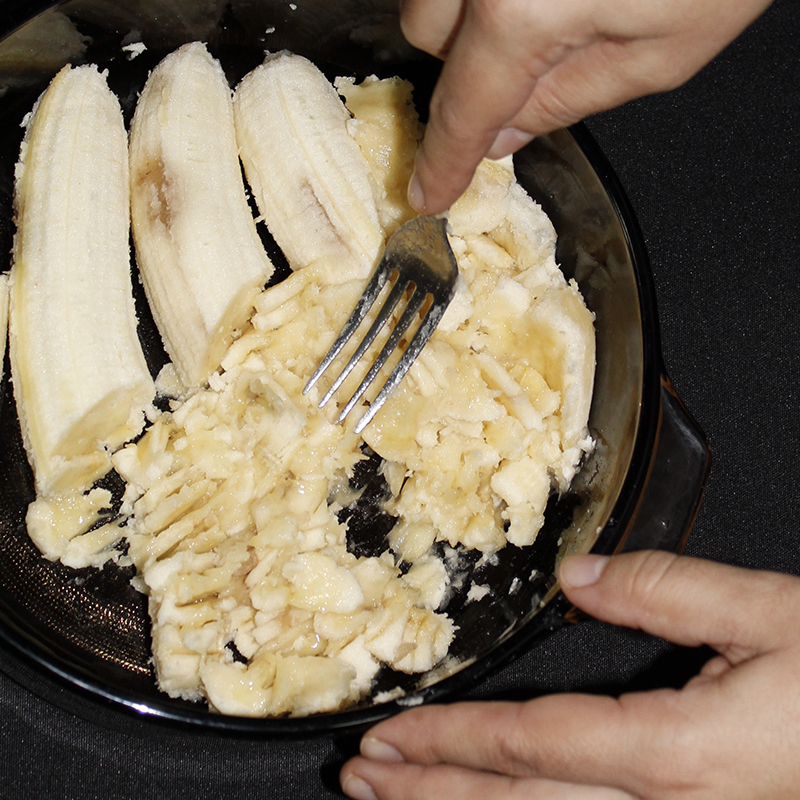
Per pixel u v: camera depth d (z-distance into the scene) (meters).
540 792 0.40
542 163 0.50
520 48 0.38
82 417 0.46
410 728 0.41
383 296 0.48
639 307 0.46
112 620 0.46
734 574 0.40
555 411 0.49
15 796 0.44
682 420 0.45
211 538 0.46
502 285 0.49
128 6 0.48
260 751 0.45
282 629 0.46
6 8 0.46
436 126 0.40
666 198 0.53
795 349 0.52
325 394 0.47
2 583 0.45
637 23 0.39
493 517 0.48
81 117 0.49
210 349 0.48
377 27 0.50
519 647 0.43
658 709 0.39
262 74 0.50
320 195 0.49
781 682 0.38
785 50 0.55
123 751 0.45
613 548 0.43
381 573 0.47
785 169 0.54
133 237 0.49
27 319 0.47
